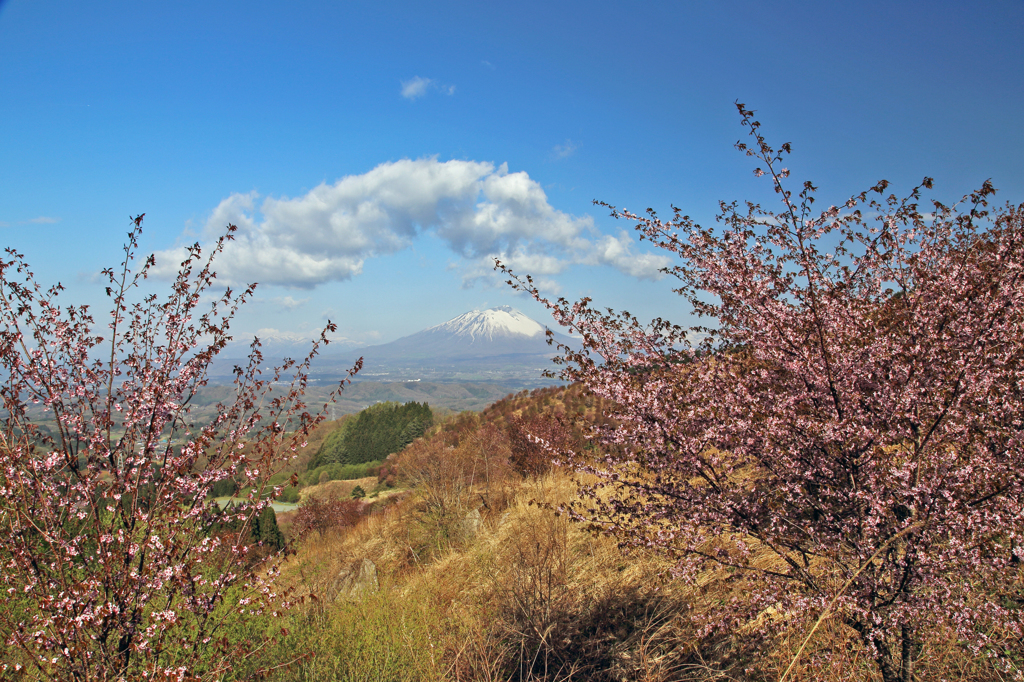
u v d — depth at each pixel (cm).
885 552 269
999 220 315
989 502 243
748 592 308
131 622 283
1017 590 275
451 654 479
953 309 271
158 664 295
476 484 1336
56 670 273
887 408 275
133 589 282
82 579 281
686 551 308
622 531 323
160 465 298
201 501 311
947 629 250
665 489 311
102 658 275
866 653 283
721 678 347
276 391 325
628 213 333
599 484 332
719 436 290
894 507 279
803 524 289
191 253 317
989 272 268
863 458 277
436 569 763
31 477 277
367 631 511
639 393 305
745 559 314
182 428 309
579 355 320
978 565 242
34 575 279
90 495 280
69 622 261
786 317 296
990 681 269
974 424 267
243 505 316
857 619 268
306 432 320
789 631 318
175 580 293
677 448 304
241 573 333
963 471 246
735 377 311
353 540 1241
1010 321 266
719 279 312
